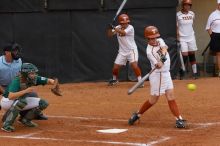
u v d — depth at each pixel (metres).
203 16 47.34
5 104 23.89
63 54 42.44
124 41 37.72
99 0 41.84
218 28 42.22
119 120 26.02
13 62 25.08
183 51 42.47
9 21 42.56
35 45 42.53
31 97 24.39
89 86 39.75
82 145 20.61
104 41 42.16
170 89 23.55
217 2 43.12
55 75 42.59
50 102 32.25
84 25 42.19
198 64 46.50
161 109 28.69
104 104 31.11
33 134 23.03
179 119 23.61
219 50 42.59
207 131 22.75
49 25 42.31
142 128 23.80
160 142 20.78
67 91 37.19
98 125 24.83
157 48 23.34
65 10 42.16
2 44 42.69
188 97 32.69
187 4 42.28
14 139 22.03
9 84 24.48
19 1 42.28
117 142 20.98
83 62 42.44
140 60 42.00
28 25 42.47
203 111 27.86
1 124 25.33
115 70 39.16
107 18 41.97
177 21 42.47
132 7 41.84
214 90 35.47
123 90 36.88
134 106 30.12
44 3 42.09
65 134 22.88
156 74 23.42
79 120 26.22
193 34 42.75
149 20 42.03
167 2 41.91
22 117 24.66
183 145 20.19
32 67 23.28
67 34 42.31
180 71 42.50
